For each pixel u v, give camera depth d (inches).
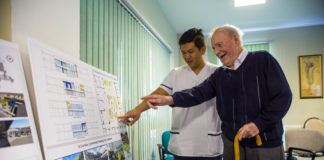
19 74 25.5
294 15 144.5
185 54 54.4
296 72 165.5
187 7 130.8
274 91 37.8
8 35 32.0
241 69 41.6
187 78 57.4
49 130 26.0
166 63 146.9
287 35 169.2
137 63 90.4
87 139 33.0
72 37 43.3
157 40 124.1
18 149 23.0
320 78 160.6
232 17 146.9
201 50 54.7
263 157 38.0
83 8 51.6
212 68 56.9
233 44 41.8
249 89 40.5
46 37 37.3
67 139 28.5
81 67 36.9
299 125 158.9
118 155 42.2
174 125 56.9
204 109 54.1
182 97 49.4
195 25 160.4
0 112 22.2
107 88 45.3
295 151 116.0
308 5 129.0
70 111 30.7
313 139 113.0
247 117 40.9
